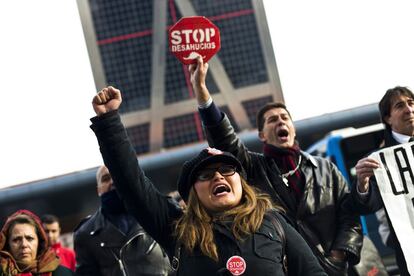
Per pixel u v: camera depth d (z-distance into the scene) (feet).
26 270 24.45
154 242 25.03
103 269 25.12
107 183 25.27
